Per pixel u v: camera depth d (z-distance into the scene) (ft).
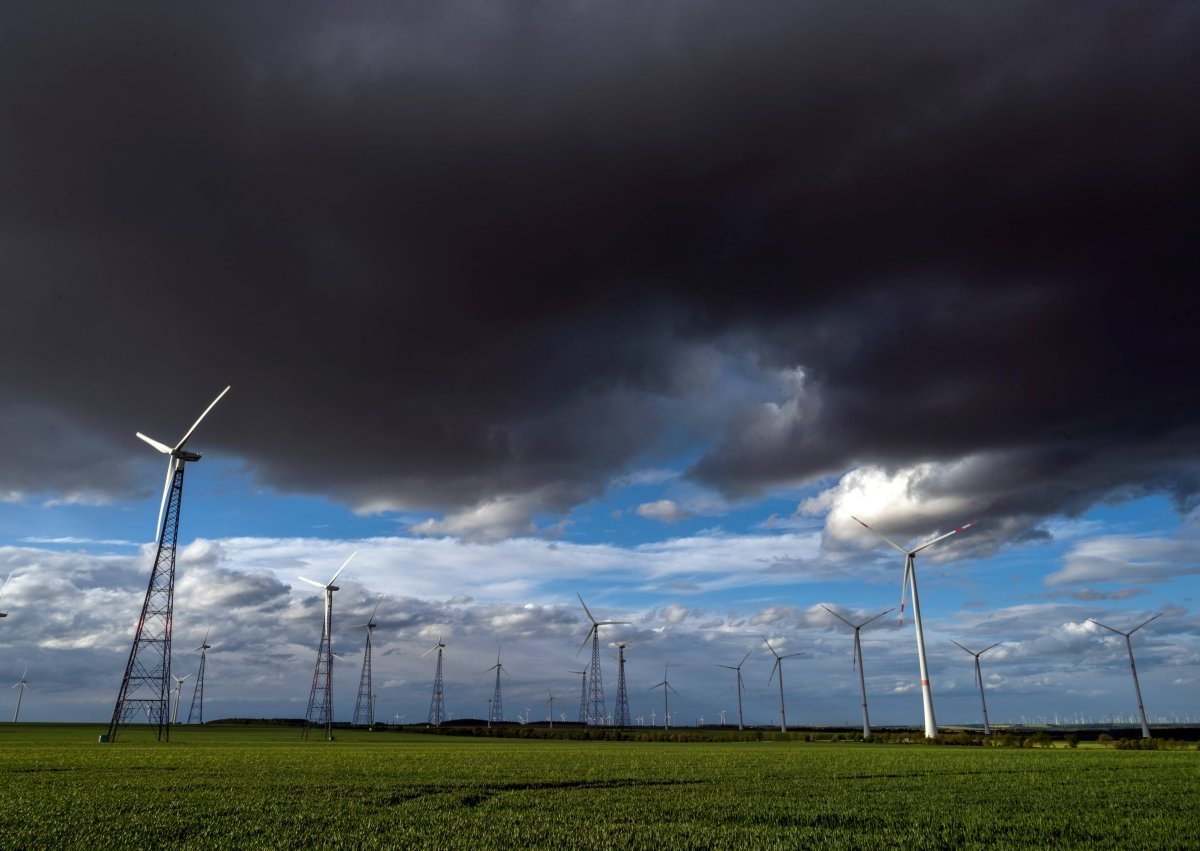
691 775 129.90
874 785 114.11
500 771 135.33
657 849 60.13
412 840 63.05
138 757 170.71
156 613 279.08
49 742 262.67
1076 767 152.56
